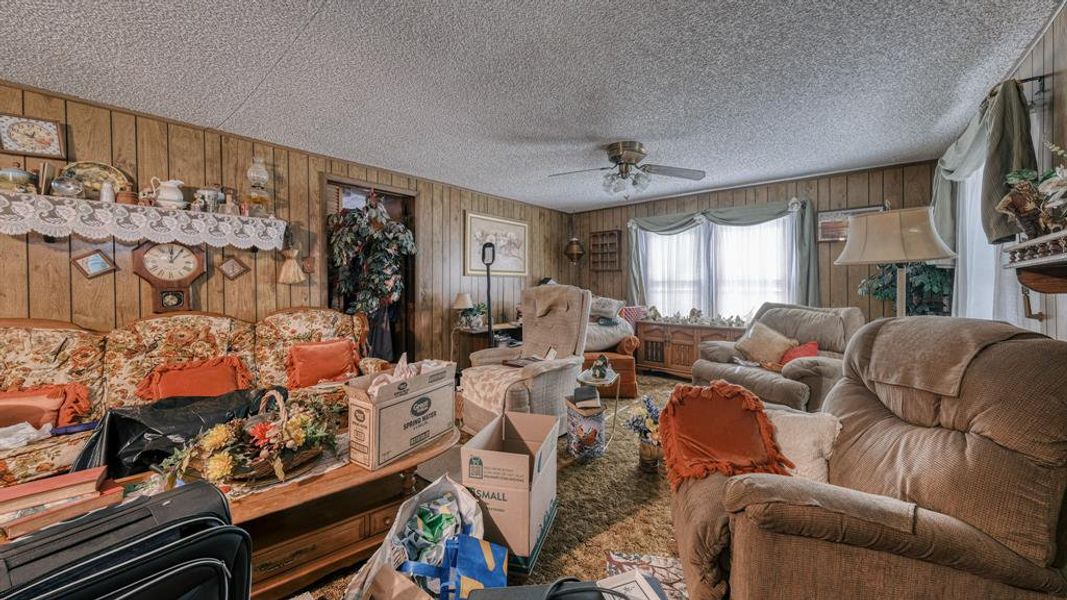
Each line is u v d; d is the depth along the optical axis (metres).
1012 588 0.91
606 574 1.56
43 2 1.58
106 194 2.42
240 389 2.57
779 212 4.42
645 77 2.20
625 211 5.79
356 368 3.15
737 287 4.81
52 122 2.36
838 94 2.40
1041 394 0.96
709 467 1.35
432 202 4.45
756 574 1.00
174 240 2.63
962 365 1.15
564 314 3.22
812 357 2.49
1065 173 1.31
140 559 0.55
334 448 1.62
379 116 2.71
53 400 2.11
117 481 1.45
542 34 1.81
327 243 3.64
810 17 1.70
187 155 2.84
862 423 1.42
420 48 1.92
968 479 0.99
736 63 2.06
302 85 2.28
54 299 2.41
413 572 1.15
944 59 2.02
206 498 0.75
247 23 1.73
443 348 4.59
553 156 3.57
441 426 1.87
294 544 1.42
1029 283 1.53
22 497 1.19
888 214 2.02
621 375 4.13
